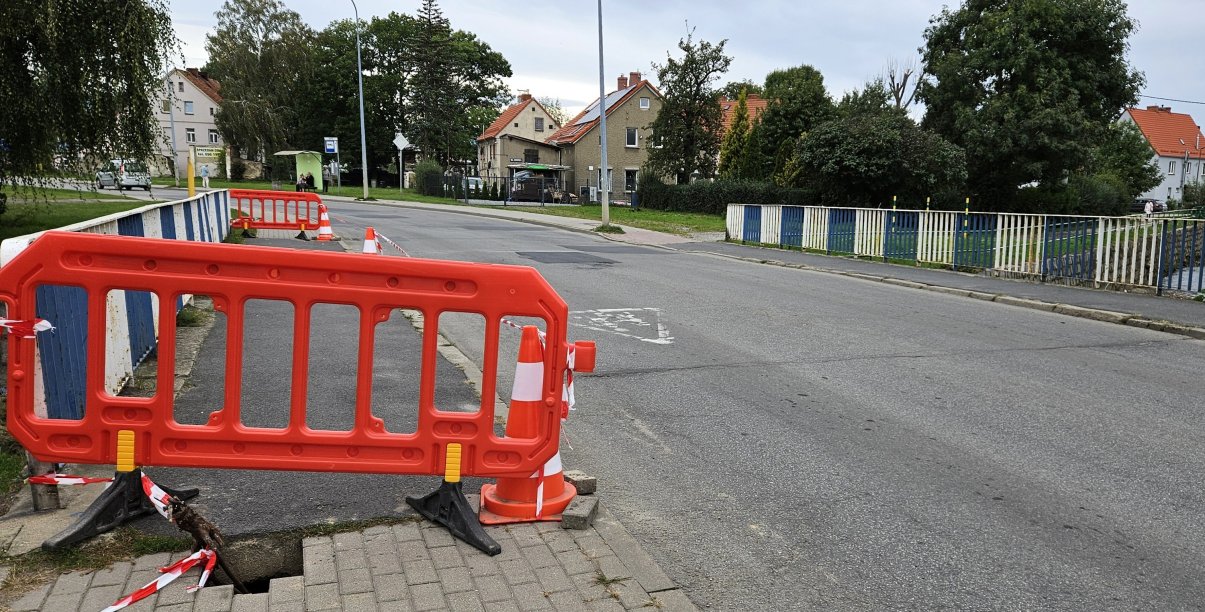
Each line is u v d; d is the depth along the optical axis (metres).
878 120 33.25
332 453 3.76
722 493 4.50
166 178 58.81
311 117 69.75
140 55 13.84
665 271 15.43
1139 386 7.09
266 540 3.66
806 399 6.45
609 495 4.43
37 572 3.25
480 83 77.56
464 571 3.40
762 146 44.31
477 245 19.19
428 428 3.80
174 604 3.07
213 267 3.56
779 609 3.29
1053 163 39.38
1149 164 75.75
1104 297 12.33
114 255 3.50
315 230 20.55
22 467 4.19
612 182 55.47
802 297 12.28
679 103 39.84
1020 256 14.82
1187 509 4.38
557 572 3.42
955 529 4.09
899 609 3.31
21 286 3.48
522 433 3.91
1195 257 12.74
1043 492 4.59
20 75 13.13
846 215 19.27
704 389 6.68
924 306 11.69
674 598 3.27
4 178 14.84
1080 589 3.50
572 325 9.41
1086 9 39.09
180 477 4.35
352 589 3.21
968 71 40.09
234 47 67.00
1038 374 7.46
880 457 5.12
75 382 4.49
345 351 7.47
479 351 7.83
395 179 73.50
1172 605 3.38
